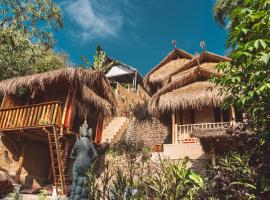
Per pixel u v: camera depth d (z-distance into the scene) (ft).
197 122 46.68
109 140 58.75
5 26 55.01
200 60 58.13
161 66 79.20
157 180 8.98
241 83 11.44
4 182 31.42
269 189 9.78
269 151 10.69
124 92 82.48
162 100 43.86
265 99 10.64
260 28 9.87
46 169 44.29
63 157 36.35
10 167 38.34
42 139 40.91
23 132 37.04
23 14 55.88
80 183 21.71
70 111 38.24
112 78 101.04
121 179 10.17
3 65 54.75
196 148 39.40
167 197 8.62
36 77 38.83
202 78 46.39
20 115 37.86
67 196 33.19
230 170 11.01
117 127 65.46
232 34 10.46
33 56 61.05
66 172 41.78
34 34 59.11
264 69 9.87
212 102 40.75
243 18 10.93
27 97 43.93
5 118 38.60
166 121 50.65
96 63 50.90
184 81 45.75
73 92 39.52
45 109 36.55
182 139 43.14
